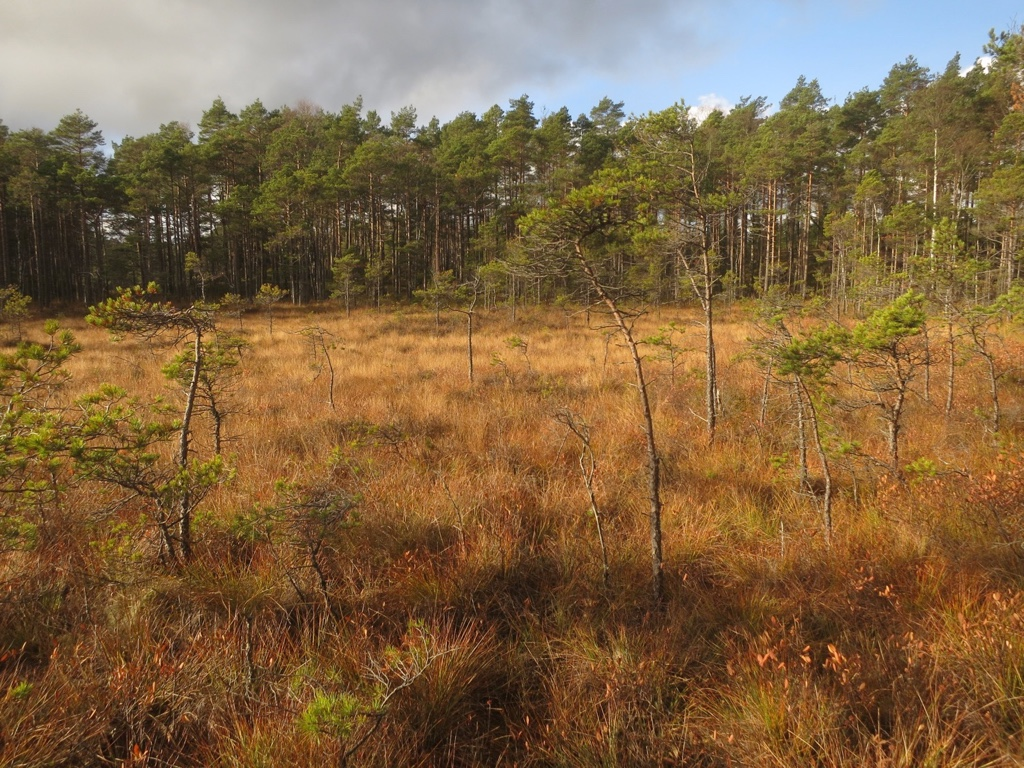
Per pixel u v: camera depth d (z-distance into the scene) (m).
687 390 9.05
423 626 2.72
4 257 32.00
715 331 17.75
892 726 2.25
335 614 3.18
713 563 3.79
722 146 26.53
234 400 8.34
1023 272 17.09
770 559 3.70
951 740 2.00
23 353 3.17
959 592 3.05
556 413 5.21
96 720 2.31
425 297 24.36
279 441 6.67
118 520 3.91
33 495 3.44
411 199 38.41
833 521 4.23
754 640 2.76
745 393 8.58
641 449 6.23
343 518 3.42
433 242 42.41
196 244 37.00
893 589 3.22
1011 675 2.35
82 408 3.60
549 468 5.64
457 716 2.51
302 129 40.47
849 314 14.67
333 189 32.03
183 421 4.04
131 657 2.70
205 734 2.37
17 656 2.75
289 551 3.58
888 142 27.62
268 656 2.74
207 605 3.20
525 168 34.81
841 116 34.31
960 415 6.76
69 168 30.80
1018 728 2.16
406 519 4.22
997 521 3.53
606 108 38.66
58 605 3.09
